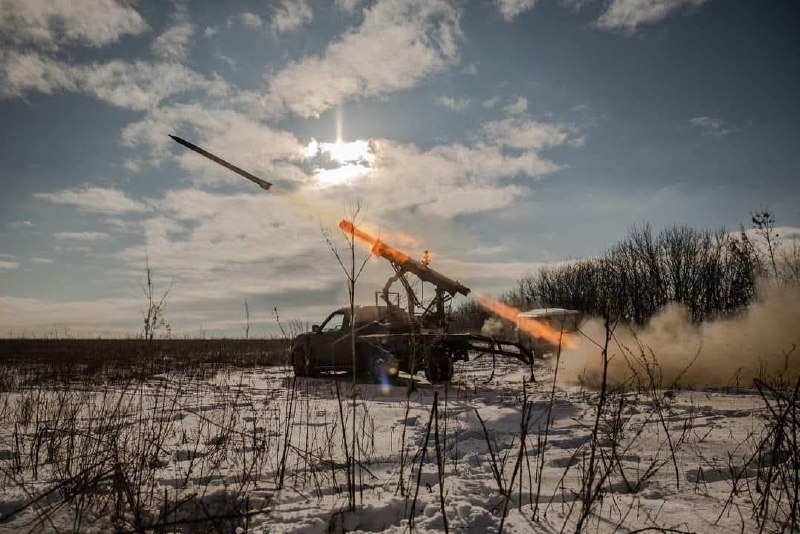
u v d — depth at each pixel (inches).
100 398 338.3
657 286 981.8
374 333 471.2
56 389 348.8
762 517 122.1
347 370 528.1
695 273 946.7
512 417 266.7
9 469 173.8
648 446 195.2
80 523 130.0
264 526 125.9
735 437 201.9
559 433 224.5
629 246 1076.5
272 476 169.2
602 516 126.8
